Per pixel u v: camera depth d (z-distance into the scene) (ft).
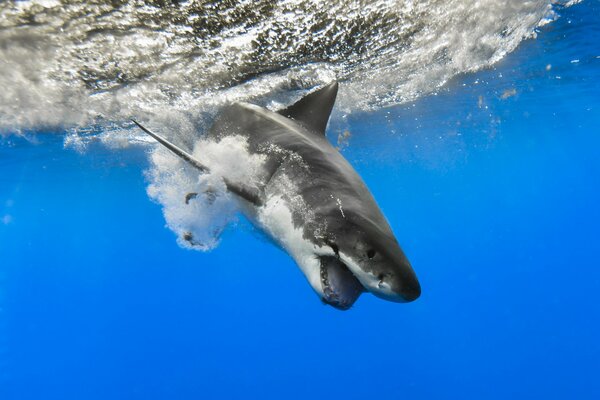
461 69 24.73
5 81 16.93
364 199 9.81
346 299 9.25
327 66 18.61
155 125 22.13
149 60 16.06
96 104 19.90
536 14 19.03
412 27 16.55
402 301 8.41
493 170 131.95
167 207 14.55
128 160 45.75
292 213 10.12
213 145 13.25
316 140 11.64
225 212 12.55
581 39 26.04
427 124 47.73
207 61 16.52
